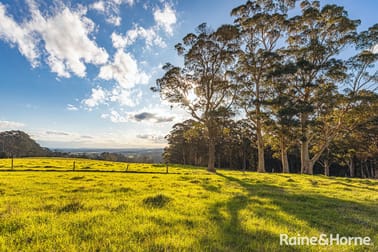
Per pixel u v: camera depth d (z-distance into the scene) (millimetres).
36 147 102250
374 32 29891
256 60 36250
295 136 32031
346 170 65812
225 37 31703
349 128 33188
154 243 4941
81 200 9023
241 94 35406
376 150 46844
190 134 35094
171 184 15508
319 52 33219
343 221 7594
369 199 12195
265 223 6883
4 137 94062
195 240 5195
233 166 74438
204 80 32750
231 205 9188
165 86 32594
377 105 29578
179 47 33250
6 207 7766
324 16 34125
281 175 28109
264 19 35281
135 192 11641
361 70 31000
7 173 21266
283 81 34469
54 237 5156
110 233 5453
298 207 9367
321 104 32625
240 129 60562
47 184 14031
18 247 4648
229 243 5172
